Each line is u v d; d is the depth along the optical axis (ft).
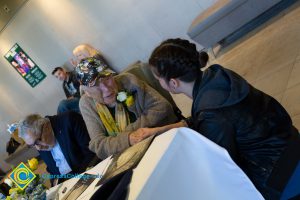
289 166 3.55
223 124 3.62
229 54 14.14
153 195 2.97
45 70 23.48
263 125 3.70
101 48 20.97
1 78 25.31
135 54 20.30
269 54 11.00
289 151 3.62
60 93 23.93
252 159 3.82
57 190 5.85
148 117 6.31
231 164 3.35
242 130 3.67
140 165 3.54
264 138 3.70
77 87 20.35
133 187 3.14
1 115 26.81
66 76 20.75
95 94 6.41
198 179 3.19
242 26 14.28
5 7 22.12
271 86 9.14
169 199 3.01
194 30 14.64
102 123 6.79
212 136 3.69
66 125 7.94
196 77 4.02
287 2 13.48
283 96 8.27
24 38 22.95
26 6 21.52
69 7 20.34
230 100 3.62
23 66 23.93
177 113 7.27
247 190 3.31
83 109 6.93
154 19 18.40
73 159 7.97
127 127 6.40
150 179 3.03
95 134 6.68
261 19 14.19
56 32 21.65
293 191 3.50
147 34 19.13
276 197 3.59
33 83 24.31
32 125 7.55
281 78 9.09
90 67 6.21
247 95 3.76
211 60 15.06
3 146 27.73
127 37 19.81
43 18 21.53
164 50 4.02
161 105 6.41
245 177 3.35
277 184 3.58
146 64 7.30
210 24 14.17
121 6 18.80
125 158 4.32
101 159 6.86
